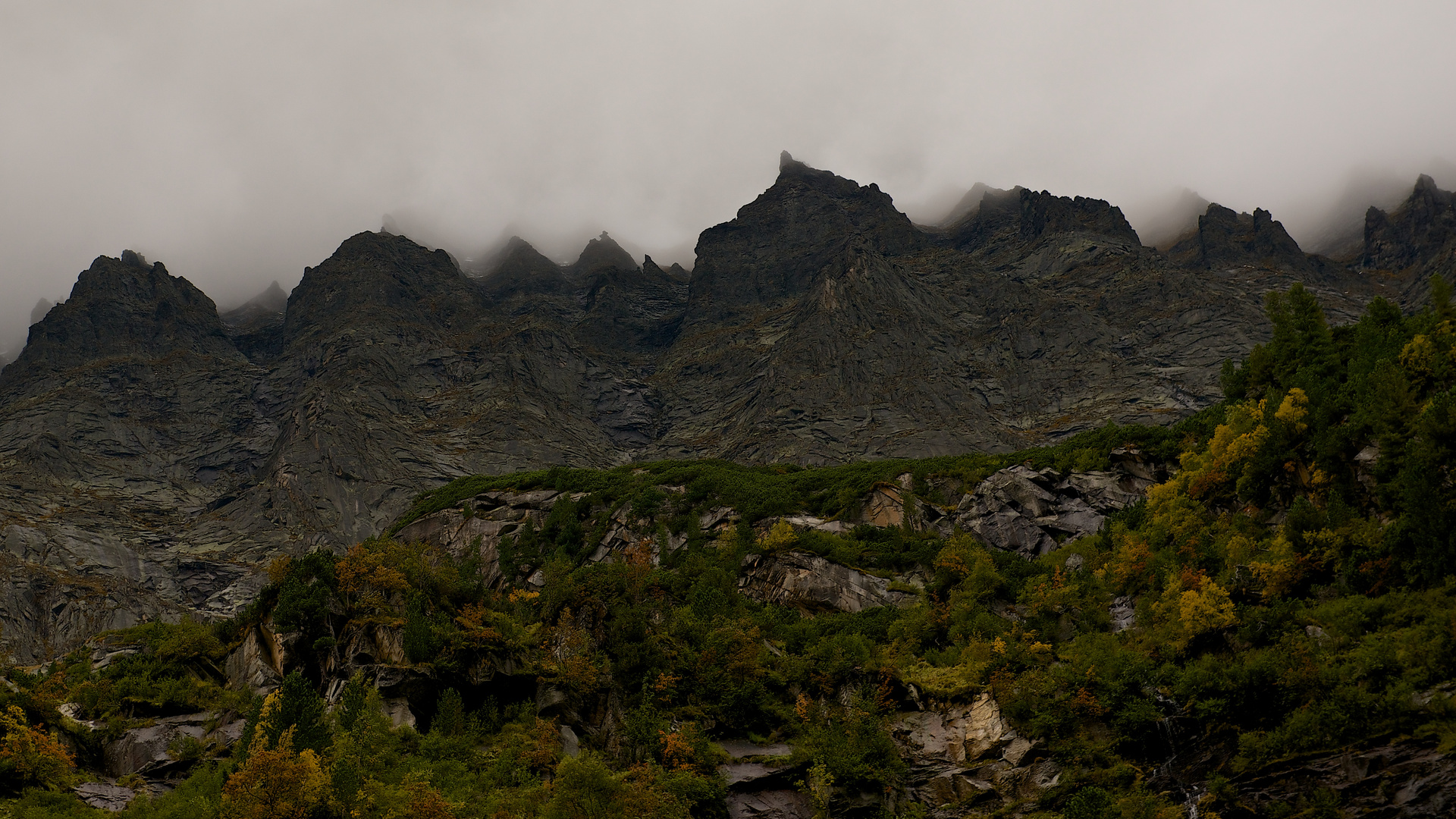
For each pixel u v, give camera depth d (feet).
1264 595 319.27
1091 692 316.81
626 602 404.98
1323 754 258.57
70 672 365.20
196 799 273.95
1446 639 256.32
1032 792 307.58
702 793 298.15
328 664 347.56
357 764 279.90
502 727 334.03
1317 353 428.15
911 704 357.82
